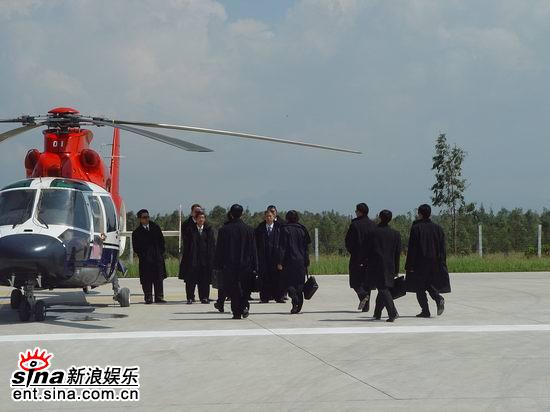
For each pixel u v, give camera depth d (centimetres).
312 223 7306
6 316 1373
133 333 1120
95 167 1447
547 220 6788
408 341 1038
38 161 1409
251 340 1052
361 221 1401
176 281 2345
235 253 1286
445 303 1546
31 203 1259
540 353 941
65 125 1427
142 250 1608
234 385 766
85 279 1289
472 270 2731
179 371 838
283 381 784
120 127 1352
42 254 1176
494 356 920
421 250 1277
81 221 1281
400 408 671
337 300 1639
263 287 1622
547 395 718
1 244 1178
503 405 681
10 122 1404
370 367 855
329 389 746
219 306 1387
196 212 1614
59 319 1304
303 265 1377
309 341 1042
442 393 727
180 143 1254
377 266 1245
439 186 3562
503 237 6272
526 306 1479
